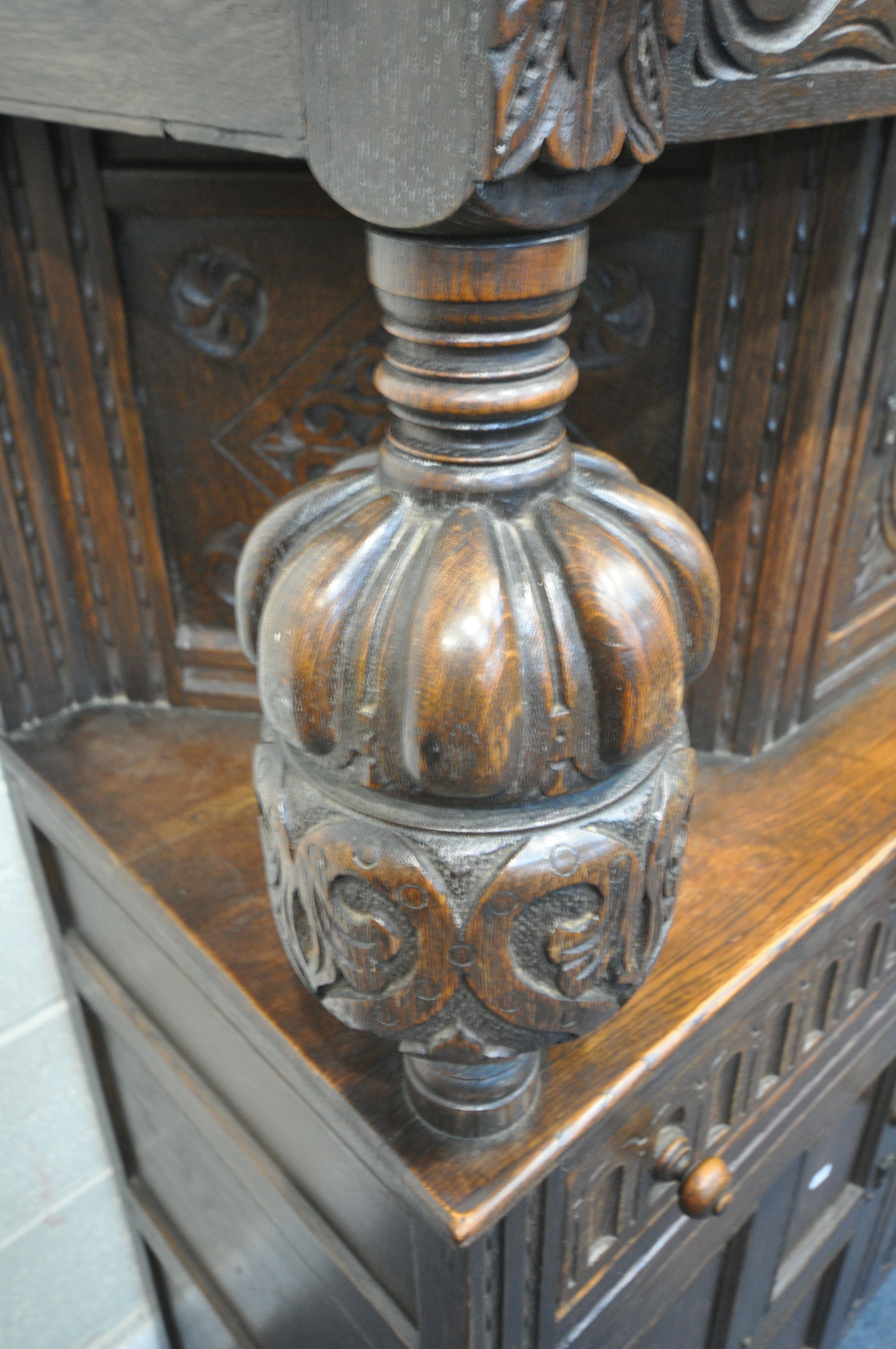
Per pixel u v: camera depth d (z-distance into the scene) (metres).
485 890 0.38
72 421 0.73
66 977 0.95
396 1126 0.52
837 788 0.75
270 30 0.33
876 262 0.61
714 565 0.44
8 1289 1.07
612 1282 0.67
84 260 0.67
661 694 0.38
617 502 0.42
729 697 0.75
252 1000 0.60
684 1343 0.89
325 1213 0.65
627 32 0.30
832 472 0.68
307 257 0.65
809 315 0.60
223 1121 0.74
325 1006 0.46
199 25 0.36
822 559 0.72
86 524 0.77
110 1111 1.02
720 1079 0.69
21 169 0.65
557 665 0.37
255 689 0.82
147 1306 1.21
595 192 0.33
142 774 0.78
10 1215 1.04
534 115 0.29
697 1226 0.75
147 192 0.64
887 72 0.47
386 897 0.39
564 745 0.37
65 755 0.80
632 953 0.43
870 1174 1.08
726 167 0.56
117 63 0.41
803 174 0.56
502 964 0.40
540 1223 0.55
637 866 0.41
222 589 0.79
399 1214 0.54
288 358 0.69
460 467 0.38
